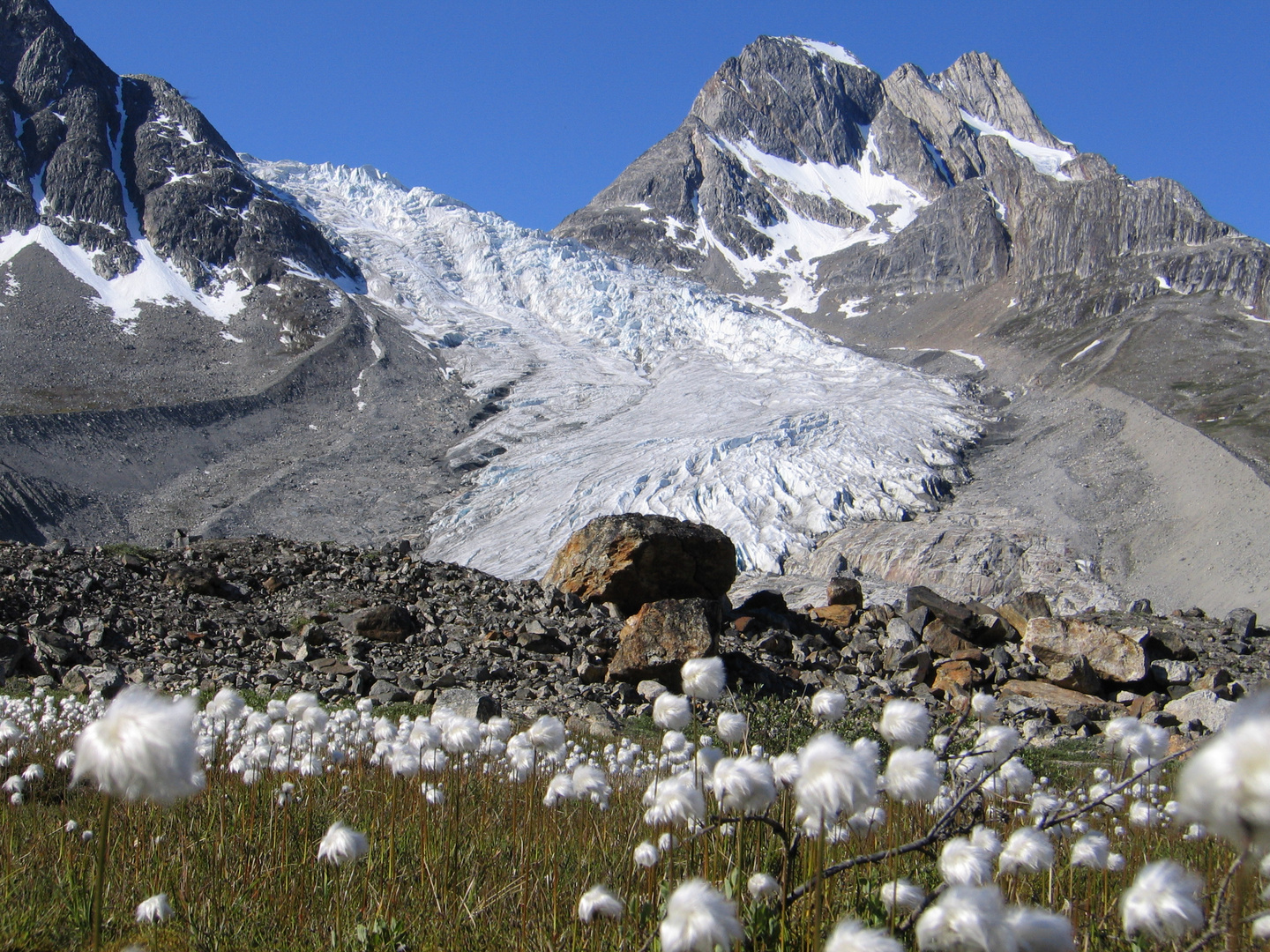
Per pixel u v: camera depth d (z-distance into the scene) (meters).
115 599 19.47
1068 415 128.12
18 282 171.00
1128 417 120.62
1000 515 97.88
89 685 15.45
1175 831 5.95
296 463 128.88
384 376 158.75
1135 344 156.25
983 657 20.41
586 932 4.11
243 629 19.08
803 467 102.88
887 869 4.44
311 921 4.51
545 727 5.13
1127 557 89.06
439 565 24.39
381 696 16.09
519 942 4.14
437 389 156.88
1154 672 19.66
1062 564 85.75
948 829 4.16
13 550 21.05
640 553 22.78
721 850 4.62
